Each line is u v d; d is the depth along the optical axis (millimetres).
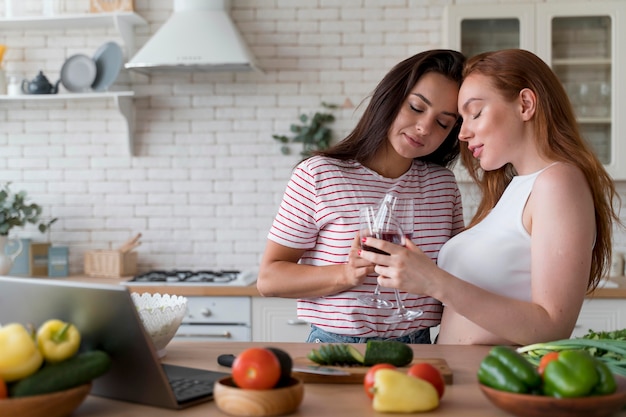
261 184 4441
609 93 4035
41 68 4488
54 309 1361
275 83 4414
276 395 1232
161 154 4461
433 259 2232
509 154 1870
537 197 1766
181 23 4094
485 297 1658
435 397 1273
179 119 4445
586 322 3715
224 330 3836
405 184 2219
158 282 3918
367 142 2172
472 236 1951
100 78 4266
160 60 3977
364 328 2107
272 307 3832
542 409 1167
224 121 4438
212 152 4445
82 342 1351
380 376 1280
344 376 1451
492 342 1882
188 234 4469
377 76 4383
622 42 3998
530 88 1827
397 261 1662
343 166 2186
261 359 1253
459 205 2355
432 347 1826
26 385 1175
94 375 1232
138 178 4477
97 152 4480
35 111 4496
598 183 1806
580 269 1677
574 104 4051
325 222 2154
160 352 1696
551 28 4020
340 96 4402
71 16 4180
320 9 4387
